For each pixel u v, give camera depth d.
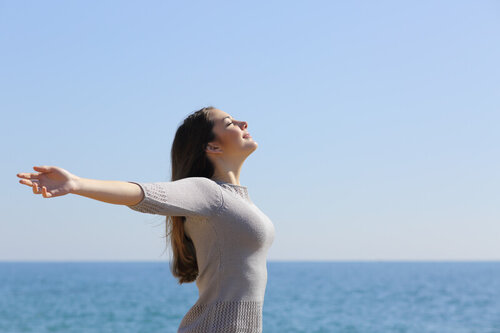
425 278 81.62
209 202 2.36
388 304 35.31
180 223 2.61
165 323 25.16
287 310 31.02
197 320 2.46
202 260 2.48
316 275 95.31
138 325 24.50
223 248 2.42
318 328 23.67
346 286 57.22
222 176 2.75
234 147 2.74
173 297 40.59
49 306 33.28
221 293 2.42
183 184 2.29
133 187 2.06
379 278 81.25
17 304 34.78
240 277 2.42
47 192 1.79
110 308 31.89
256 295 2.46
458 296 42.84
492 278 81.31
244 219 2.42
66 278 83.44
